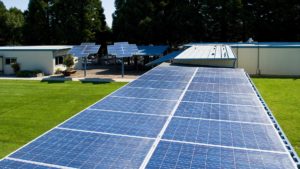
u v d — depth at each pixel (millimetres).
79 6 61906
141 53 47062
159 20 51375
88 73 43656
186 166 4934
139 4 52094
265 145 5832
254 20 50500
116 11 57750
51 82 34938
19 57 42781
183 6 52406
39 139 6055
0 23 65375
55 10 61500
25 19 65000
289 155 5387
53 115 20328
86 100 25031
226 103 8961
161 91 10586
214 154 5398
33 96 26766
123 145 5781
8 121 18828
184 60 22219
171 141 5988
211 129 6695
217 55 23312
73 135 6285
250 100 9328
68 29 61344
